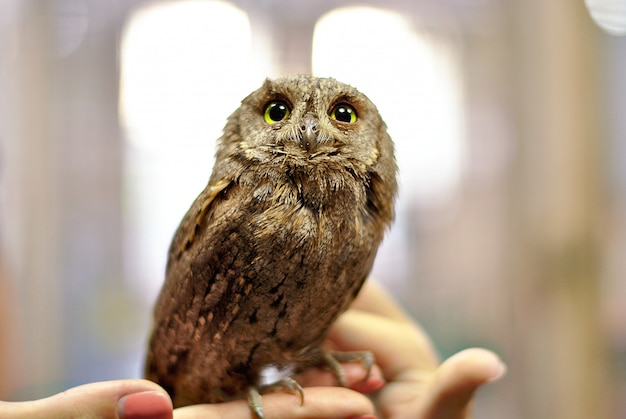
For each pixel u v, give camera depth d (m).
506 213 0.75
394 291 0.75
